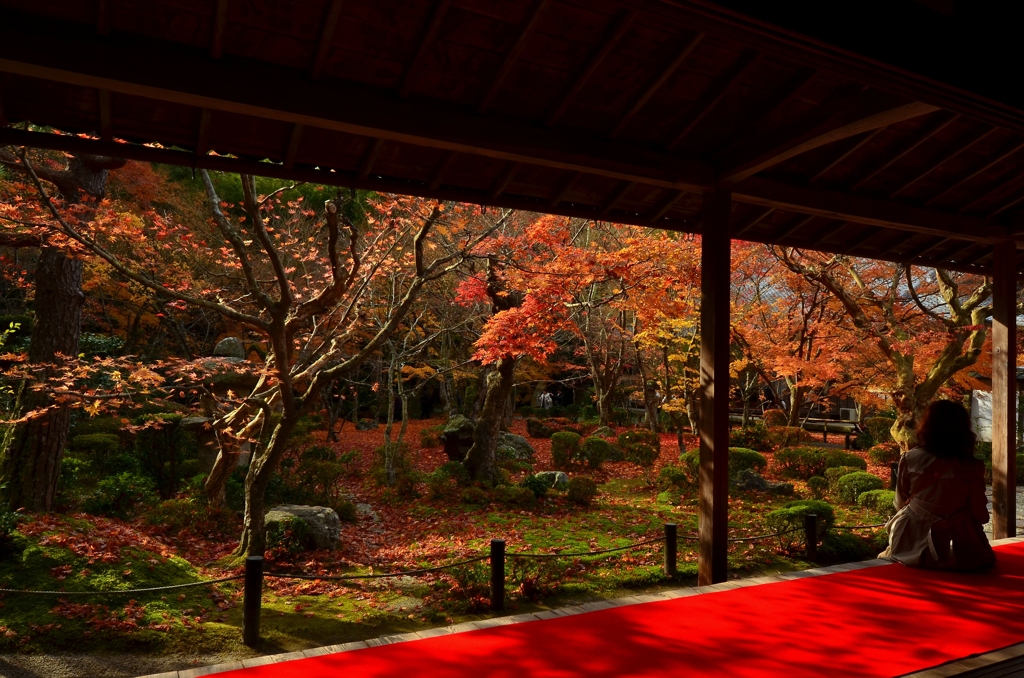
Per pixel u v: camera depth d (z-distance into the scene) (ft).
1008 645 11.23
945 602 13.28
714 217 16.40
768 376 61.93
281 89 11.64
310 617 19.21
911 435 42.55
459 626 11.87
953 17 9.59
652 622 12.12
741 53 13.28
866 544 25.45
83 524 21.84
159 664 15.75
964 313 43.16
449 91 12.99
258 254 39.42
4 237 23.59
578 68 12.96
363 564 24.85
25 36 10.06
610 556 25.48
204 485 29.07
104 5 10.02
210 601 19.85
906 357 43.34
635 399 84.28
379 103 12.43
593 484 36.63
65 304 26.84
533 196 17.10
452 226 34.12
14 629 16.07
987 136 17.74
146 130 13.12
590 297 50.65
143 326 49.67
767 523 26.96
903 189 19.19
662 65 13.19
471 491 36.29
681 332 50.06
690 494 37.93
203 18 10.75
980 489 15.26
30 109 12.40
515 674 9.98
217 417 31.65
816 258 42.93
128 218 24.93
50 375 26.09
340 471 34.47
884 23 8.74
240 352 35.86
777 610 12.79
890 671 10.18
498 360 34.71
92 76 10.40
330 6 10.65
